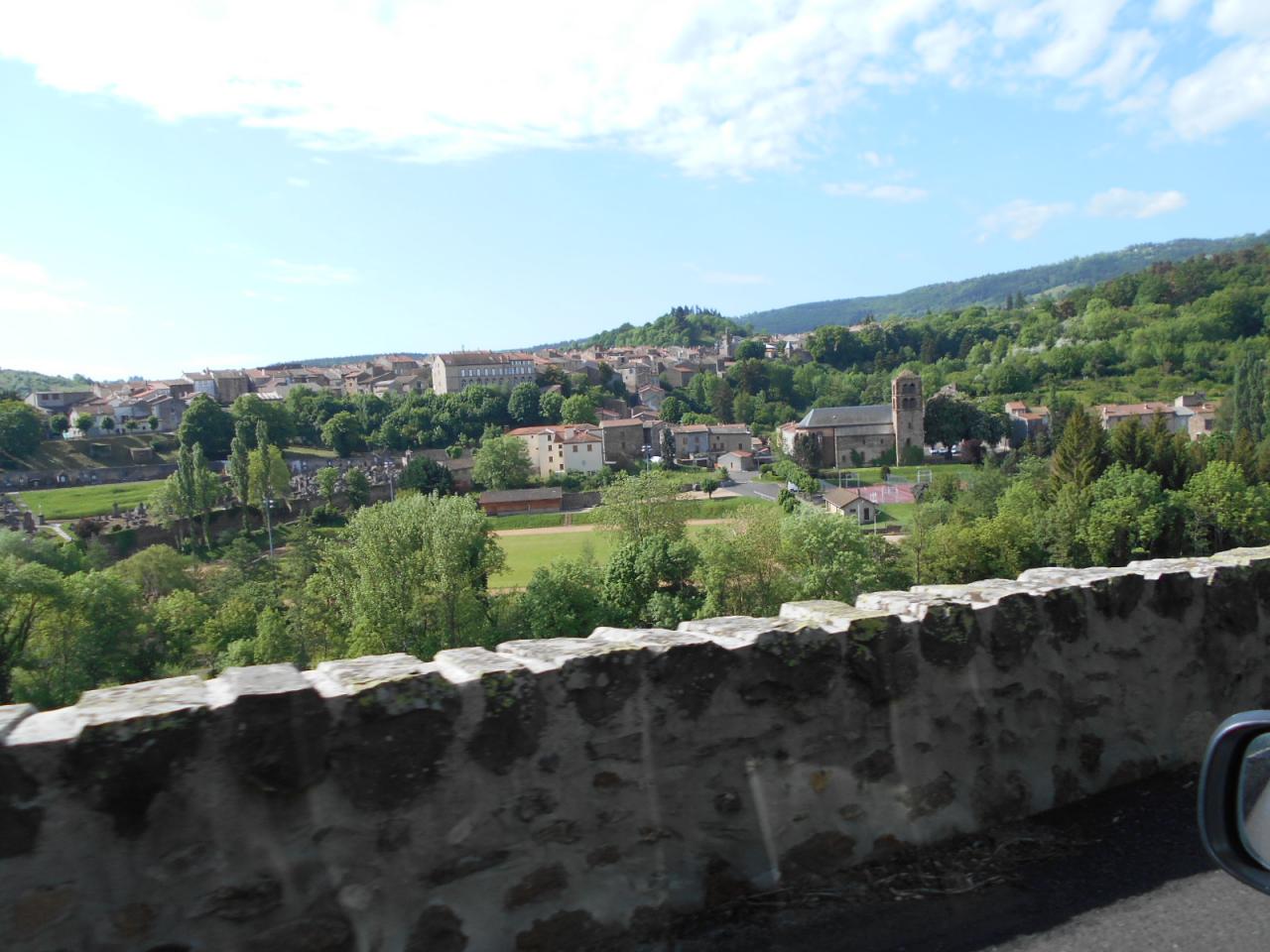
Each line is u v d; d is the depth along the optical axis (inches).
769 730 147.3
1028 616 173.0
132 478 4690.0
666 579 1903.3
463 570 1638.8
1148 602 188.7
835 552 1798.7
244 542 3024.1
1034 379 6860.2
